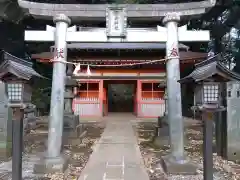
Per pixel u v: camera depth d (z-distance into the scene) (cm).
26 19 1588
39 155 701
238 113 643
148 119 1642
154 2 1415
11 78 418
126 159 651
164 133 839
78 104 1828
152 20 676
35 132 1100
